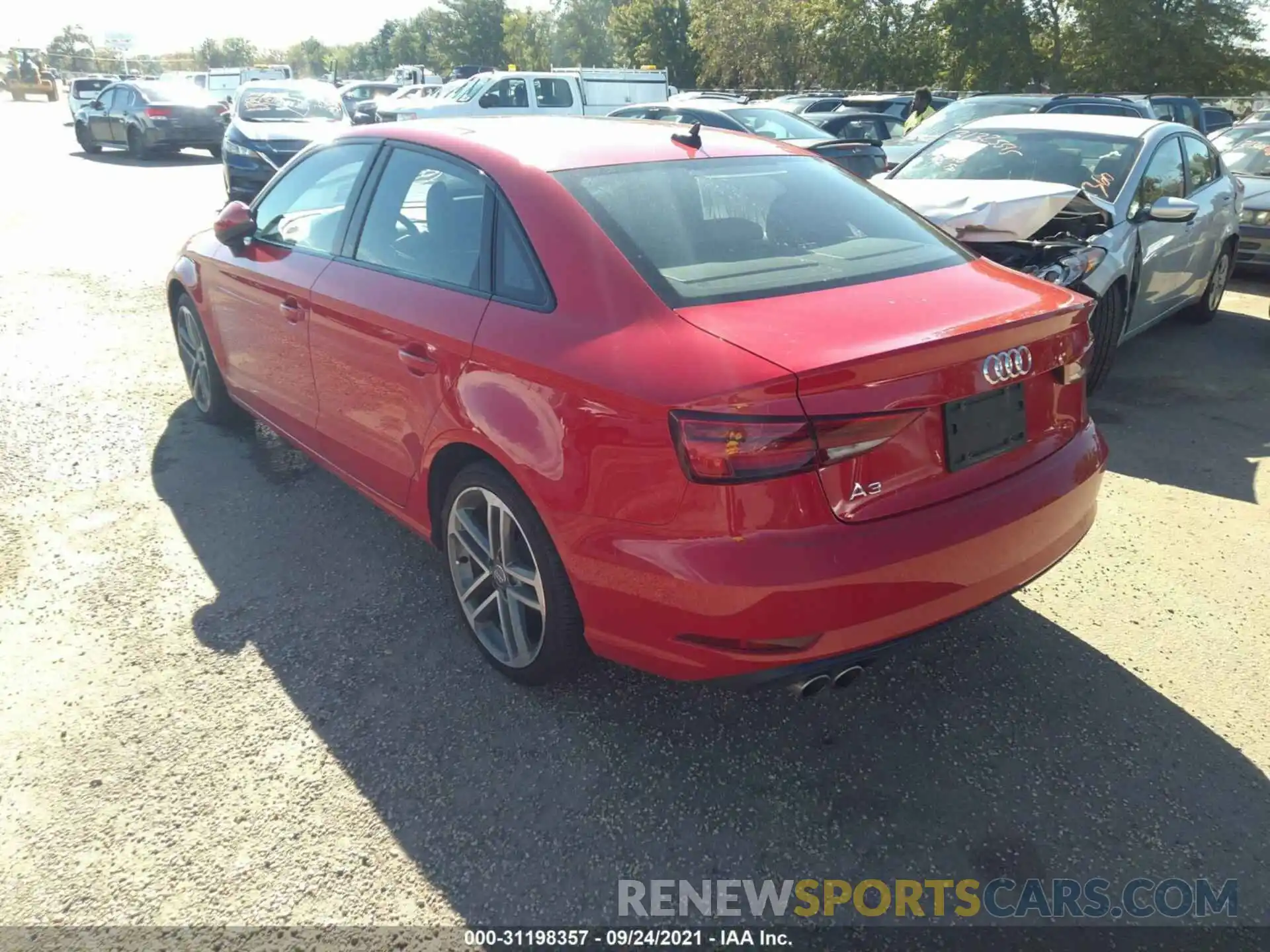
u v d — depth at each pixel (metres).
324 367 3.57
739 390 2.15
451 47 83.50
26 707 2.89
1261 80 36.00
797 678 2.29
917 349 2.26
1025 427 2.64
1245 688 3.02
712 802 2.56
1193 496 4.41
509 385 2.64
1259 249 8.80
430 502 3.19
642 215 2.79
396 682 3.04
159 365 6.04
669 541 2.28
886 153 10.58
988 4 37.44
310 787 2.60
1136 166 5.95
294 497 4.30
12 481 4.40
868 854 2.41
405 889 2.30
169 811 2.52
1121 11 35.41
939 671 3.11
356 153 3.68
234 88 33.41
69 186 14.81
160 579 3.61
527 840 2.44
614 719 2.88
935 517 2.37
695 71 53.47
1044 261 4.97
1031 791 2.60
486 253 2.89
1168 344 7.04
